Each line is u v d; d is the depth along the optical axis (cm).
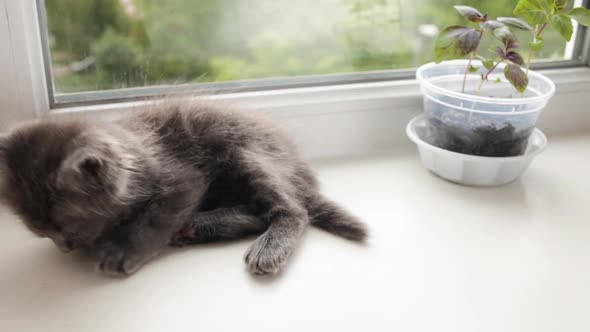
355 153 143
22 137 94
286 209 108
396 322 85
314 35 139
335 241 106
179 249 102
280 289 91
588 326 85
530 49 132
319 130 136
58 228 90
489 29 118
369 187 127
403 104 141
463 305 89
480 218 115
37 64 110
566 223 114
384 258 100
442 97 126
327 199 115
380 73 144
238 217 108
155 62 130
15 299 87
